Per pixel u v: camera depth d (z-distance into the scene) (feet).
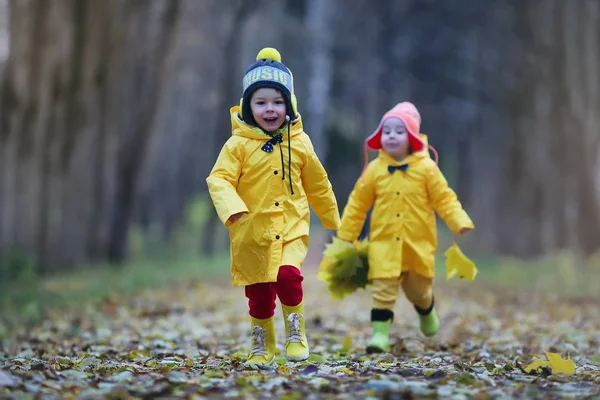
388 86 157.99
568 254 83.20
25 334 33.12
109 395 16.06
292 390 16.89
